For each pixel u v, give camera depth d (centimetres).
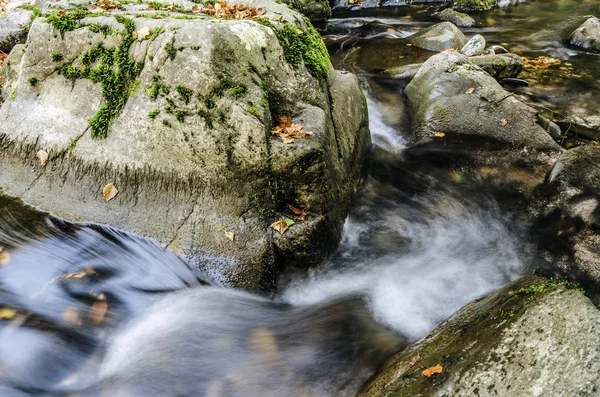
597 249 506
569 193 589
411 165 677
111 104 456
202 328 394
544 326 266
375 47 1123
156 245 433
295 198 436
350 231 520
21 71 499
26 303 409
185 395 339
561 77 958
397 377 291
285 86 462
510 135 694
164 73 427
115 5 595
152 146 438
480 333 291
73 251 458
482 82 740
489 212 583
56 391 346
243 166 423
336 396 326
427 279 468
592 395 226
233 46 425
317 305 427
